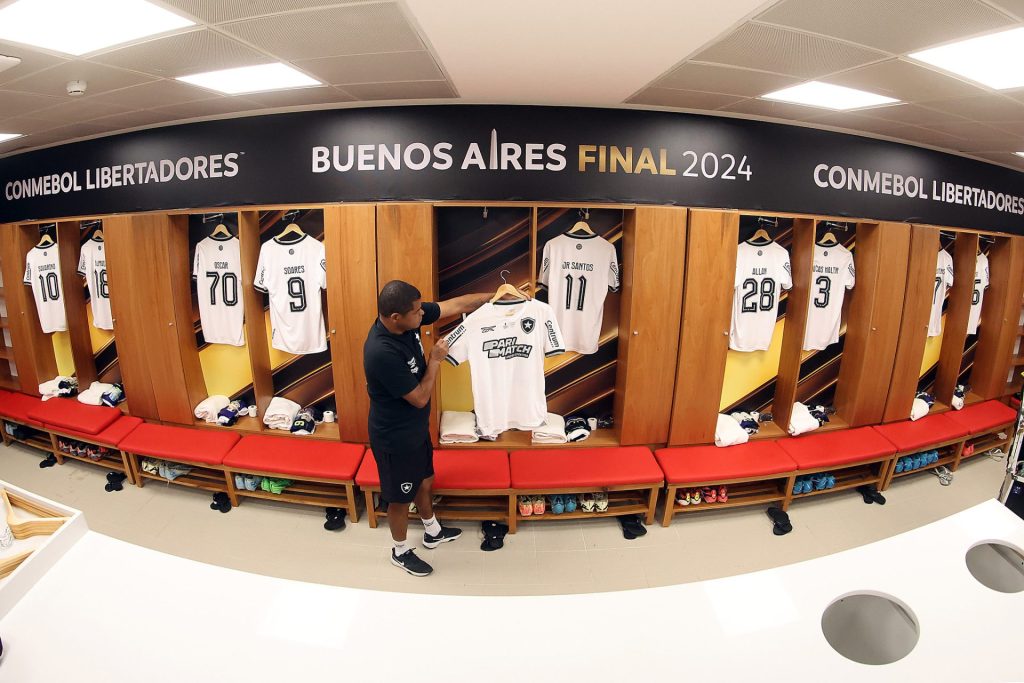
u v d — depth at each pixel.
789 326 3.33
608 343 3.31
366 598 1.19
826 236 3.34
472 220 3.07
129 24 1.74
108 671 1.02
